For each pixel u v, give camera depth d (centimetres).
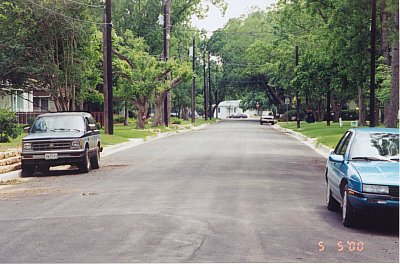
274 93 10119
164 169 2172
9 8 3744
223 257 858
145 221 1140
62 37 3834
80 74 3984
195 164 2355
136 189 1623
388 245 959
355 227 1105
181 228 1070
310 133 4747
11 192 1652
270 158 2655
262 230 1057
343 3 3469
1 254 894
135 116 9000
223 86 11162
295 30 6912
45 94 5788
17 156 2398
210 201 1394
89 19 4134
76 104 4350
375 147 1209
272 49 8150
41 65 3856
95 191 1608
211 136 4784
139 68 5384
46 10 3731
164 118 6331
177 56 8212
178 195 1494
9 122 2986
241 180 1816
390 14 3294
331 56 4128
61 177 2019
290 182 1781
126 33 5712
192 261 835
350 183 1091
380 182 1053
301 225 1113
